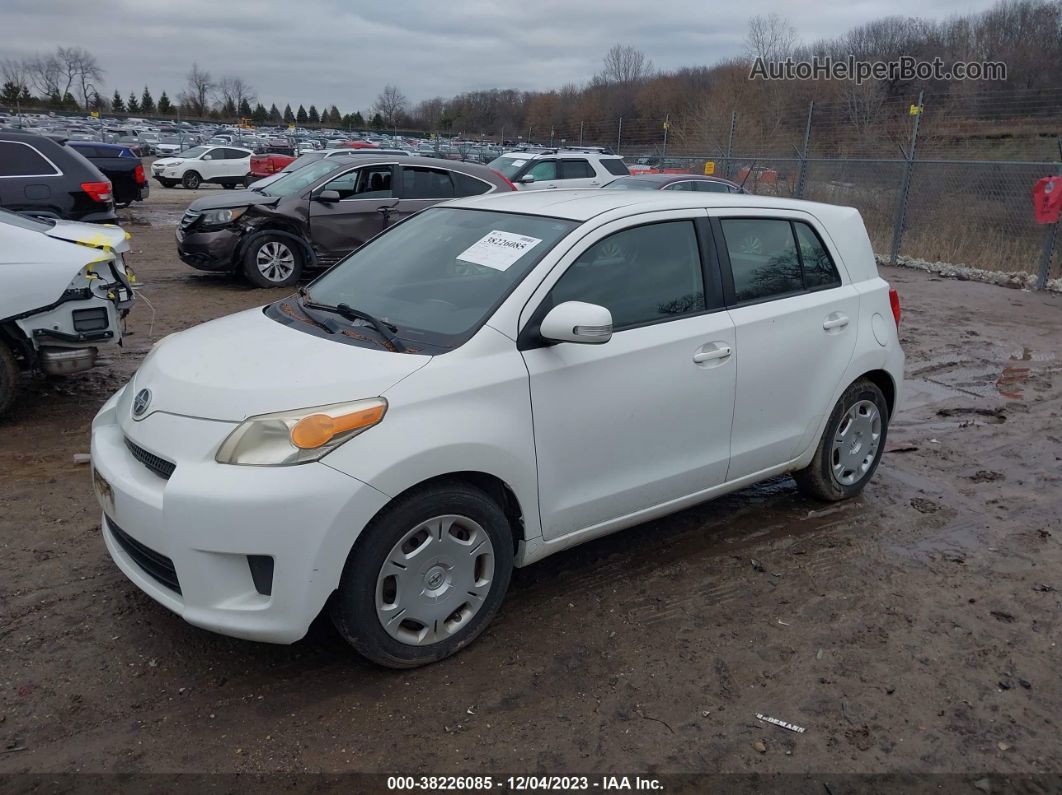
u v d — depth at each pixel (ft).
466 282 12.03
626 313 12.33
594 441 11.87
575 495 11.89
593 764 9.37
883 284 16.30
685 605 12.66
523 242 12.27
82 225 21.18
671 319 12.76
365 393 9.98
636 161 91.40
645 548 14.46
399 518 10.07
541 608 12.48
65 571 13.04
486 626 11.41
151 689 10.43
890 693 10.71
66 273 18.34
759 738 9.85
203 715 10.00
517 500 11.22
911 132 55.77
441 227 13.91
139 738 9.61
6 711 9.95
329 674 10.80
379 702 10.30
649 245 12.82
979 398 23.91
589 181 56.24
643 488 12.64
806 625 12.21
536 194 14.70
